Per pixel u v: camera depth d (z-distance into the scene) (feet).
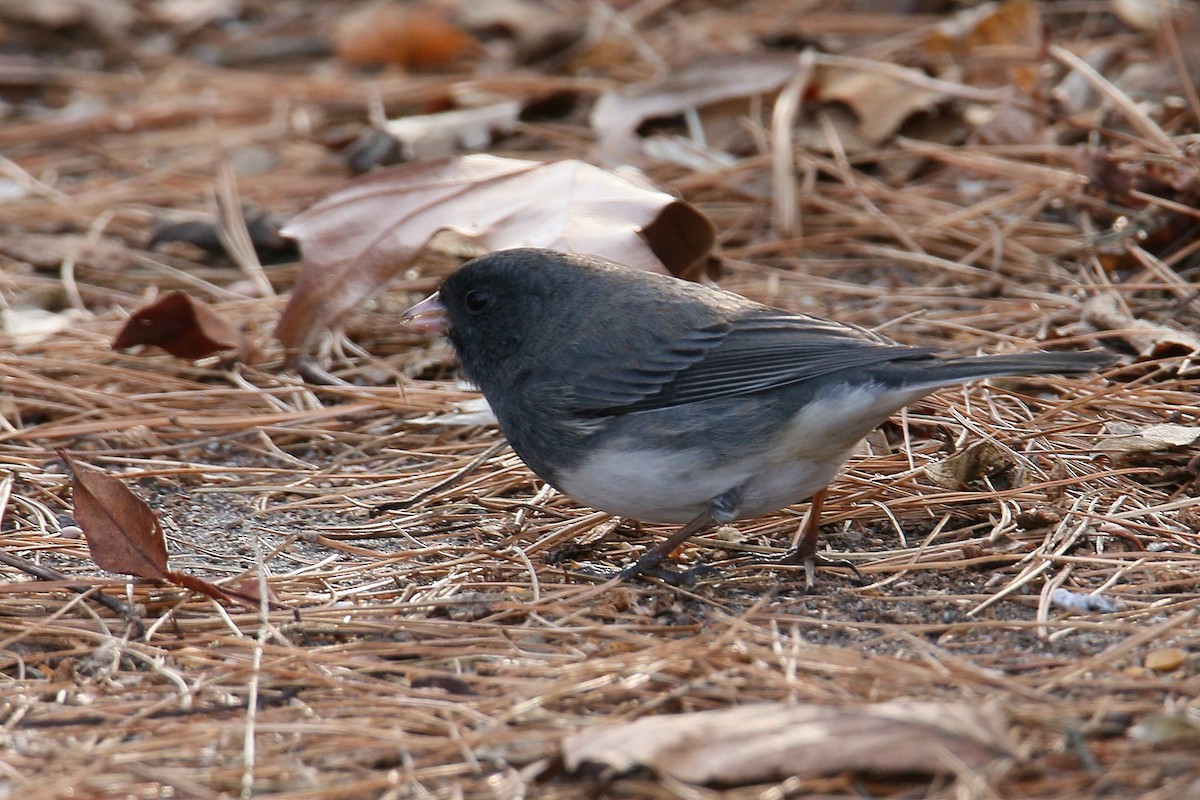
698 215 33.47
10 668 21.75
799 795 16.97
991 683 19.62
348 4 64.95
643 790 17.26
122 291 39.14
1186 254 36.19
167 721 19.56
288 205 43.65
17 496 28.68
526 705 19.51
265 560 26.16
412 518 28.25
